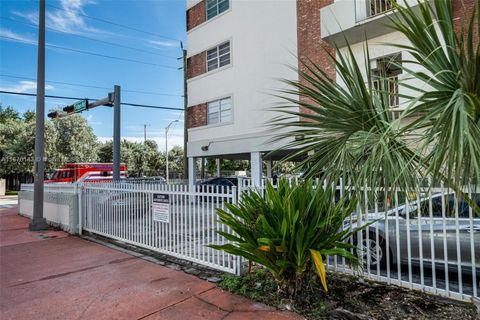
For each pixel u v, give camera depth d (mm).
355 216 4613
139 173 48594
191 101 18062
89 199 8531
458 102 2217
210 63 17359
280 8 13922
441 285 4434
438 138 2463
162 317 3664
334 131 3205
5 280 5098
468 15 7645
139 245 6793
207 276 4973
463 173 2650
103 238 7938
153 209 6477
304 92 3295
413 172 2920
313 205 3797
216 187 5258
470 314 3443
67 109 14930
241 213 4137
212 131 16641
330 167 3193
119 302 4121
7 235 8906
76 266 5750
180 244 5883
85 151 31969
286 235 3693
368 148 3037
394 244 4805
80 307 4016
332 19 10719
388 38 10070
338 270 4762
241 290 4262
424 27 2594
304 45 12906
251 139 14680
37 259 6320
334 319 3449
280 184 4324
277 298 3975
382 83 3316
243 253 4008
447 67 2482
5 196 27219
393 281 4309
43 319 3727
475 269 3875
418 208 4066
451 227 4309
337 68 3326
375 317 3434
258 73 14633
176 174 51531
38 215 9703
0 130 29625
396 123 2584
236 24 15742
